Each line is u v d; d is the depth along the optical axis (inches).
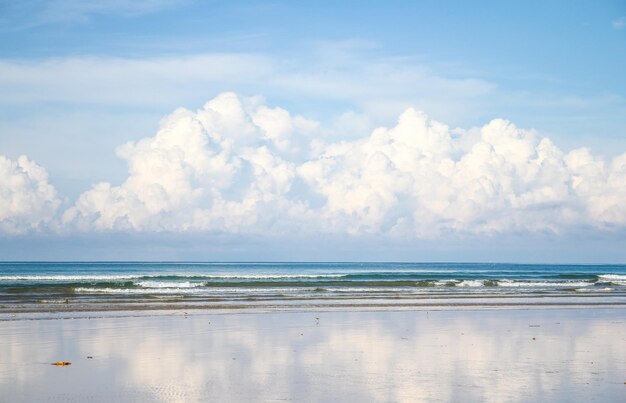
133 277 3284.9
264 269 6934.1
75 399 537.0
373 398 542.9
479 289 2354.8
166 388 577.6
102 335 931.3
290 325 1068.5
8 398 539.5
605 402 535.2
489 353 774.5
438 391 567.8
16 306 1418.6
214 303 1529.3
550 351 792.9
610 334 975.6
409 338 909.2
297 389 573.9
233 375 635.5
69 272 5226.4
